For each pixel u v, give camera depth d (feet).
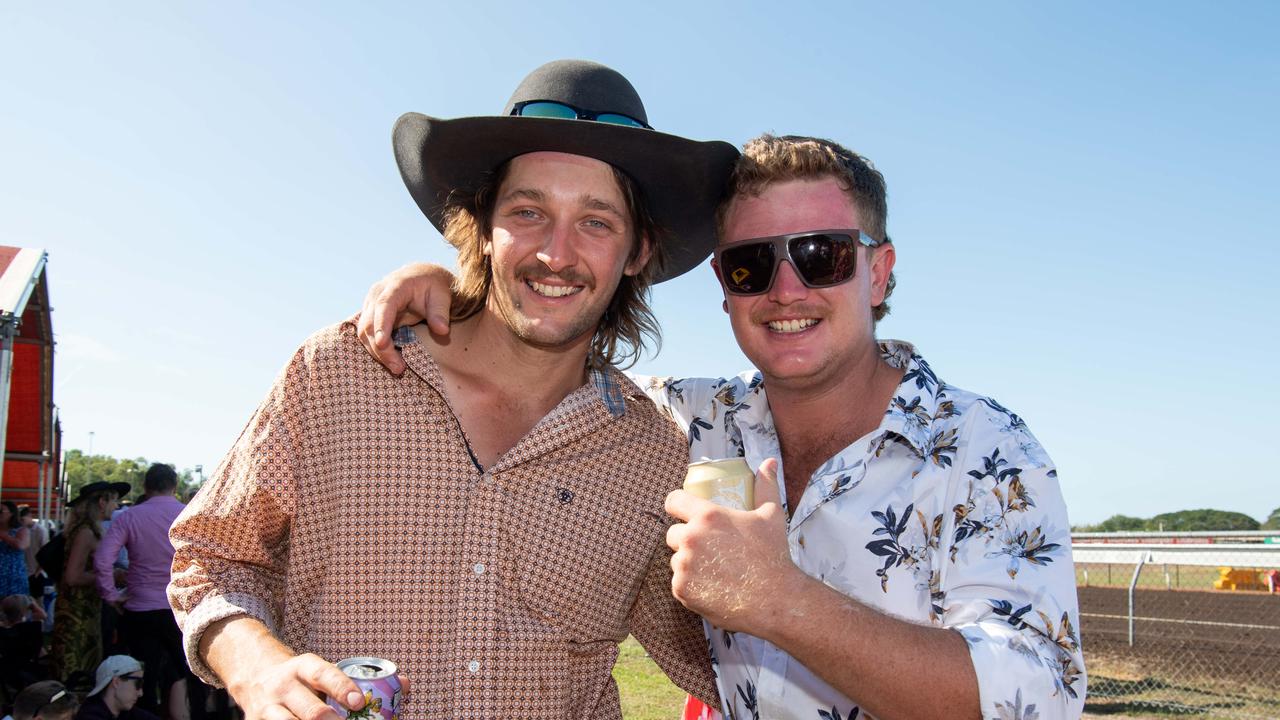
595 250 6.22
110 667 16.35
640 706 23.52
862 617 4.55
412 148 7.18
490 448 6.17
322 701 4.11
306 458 5.62
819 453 6.52
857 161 6.45
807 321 6.12
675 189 6.81
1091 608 47.67
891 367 6.54
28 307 33.17
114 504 29.22
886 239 6.70
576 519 6.00
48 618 34.81
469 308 6.50
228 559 5.42
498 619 5.59
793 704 5.89
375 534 5.56
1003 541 5.32
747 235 6.28
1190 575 86.07
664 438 6.56
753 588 4.42
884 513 5.81
